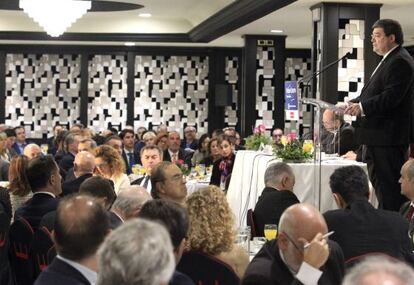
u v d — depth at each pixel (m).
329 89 10.55
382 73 5.40
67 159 9.20
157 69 16.97
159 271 1.82
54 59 16.92
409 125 5.46
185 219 2.97
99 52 16.81
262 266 3.00
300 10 11.55
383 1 10.48
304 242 2.84
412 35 14.84
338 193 3.94
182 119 17.06
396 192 5.56
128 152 12.15
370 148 5.64
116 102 16.95
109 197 4.50
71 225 2.57
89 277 2.59
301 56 17.27
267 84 15.02
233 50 16.94
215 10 12.52
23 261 4.57
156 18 14.91
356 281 1.50
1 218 4.77
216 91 16.56
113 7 13.40
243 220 7.48
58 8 11.30
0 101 16.84
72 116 16.98
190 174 10.47
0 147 9.52
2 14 14.86
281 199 5.26
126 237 1.85
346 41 10.63
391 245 3.66
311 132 10.73
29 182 4.93
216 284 3.19
